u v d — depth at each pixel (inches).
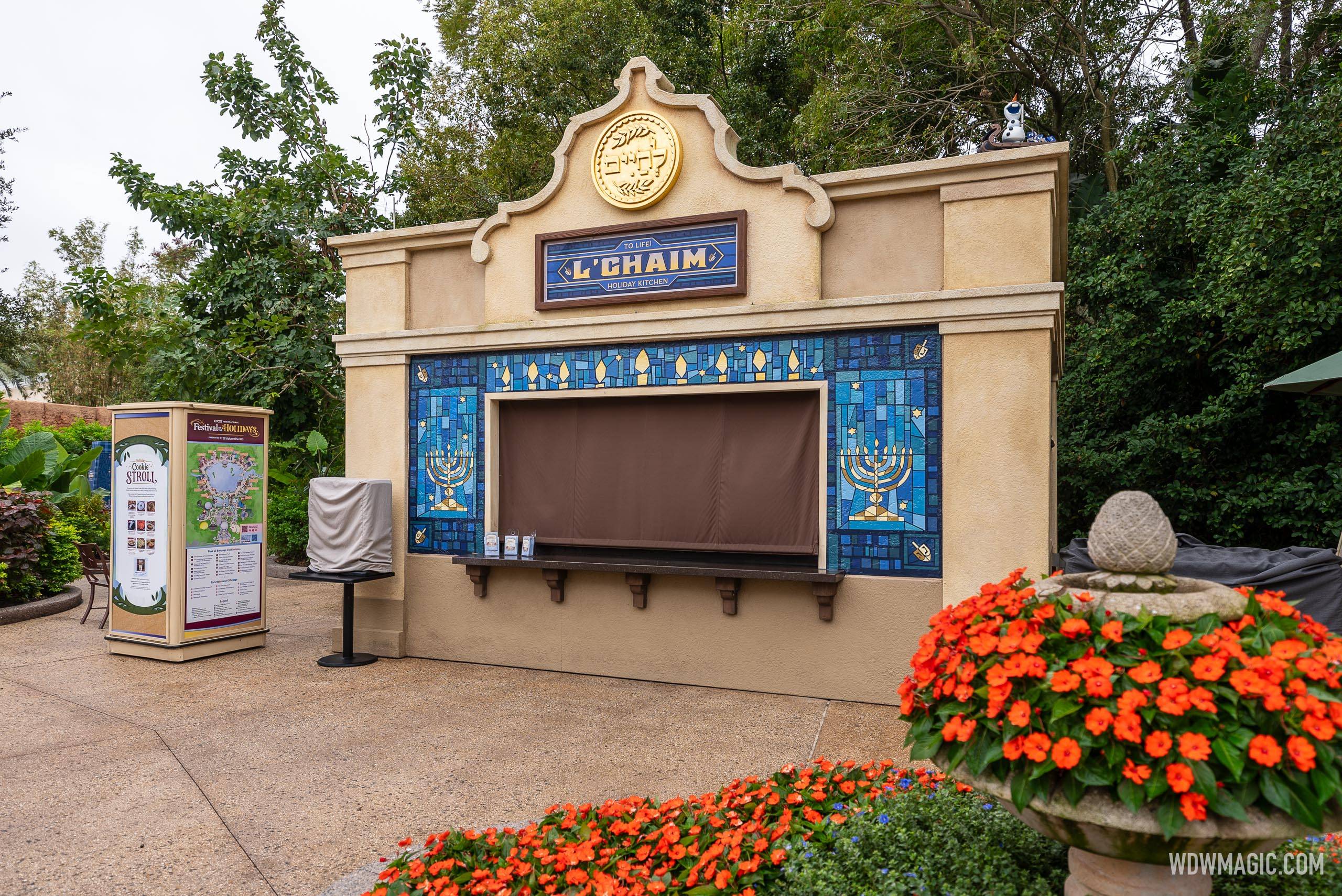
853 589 234.2
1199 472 364.8
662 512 261.7
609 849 124.6
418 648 289.4
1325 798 74.6
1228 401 356.2
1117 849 83.8
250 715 222.1
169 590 280.4
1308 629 92.1
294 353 508.4
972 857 106.0
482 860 128.0
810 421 245.6
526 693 244.1
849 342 237.3
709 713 222.8
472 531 282.4
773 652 243.4
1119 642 86.2
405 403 292.2
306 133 581.3
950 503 223.6
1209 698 77.8
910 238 235.0
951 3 514.3
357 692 245.0
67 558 412.5
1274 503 337.1
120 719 217.9
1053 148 213.8
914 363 230.2
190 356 508.4
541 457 279.1
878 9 531.2
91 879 134.3
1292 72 450.9
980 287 221.9
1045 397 215.5
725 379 250.8
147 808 162.1
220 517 293.4
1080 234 405.4
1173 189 375.2
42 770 181.9
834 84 585.0
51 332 1268.5
